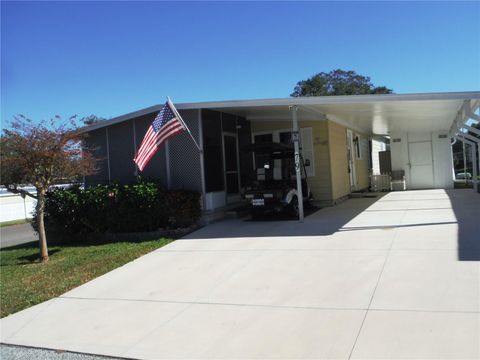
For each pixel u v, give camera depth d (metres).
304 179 13.81
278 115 14.71
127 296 6.88
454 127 17.03
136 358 4.75
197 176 12.64
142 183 12.10
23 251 12.39
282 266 7.41
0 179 10.23
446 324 4.68
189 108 12.49
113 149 13.96
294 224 11.16
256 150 12.42
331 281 6.40
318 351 4.44
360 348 4.39
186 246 9.71
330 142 15.16
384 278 6.26
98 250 10.71
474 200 13.87
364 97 10.00
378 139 27.45
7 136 9.78
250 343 4.80
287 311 5.55
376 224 10.18
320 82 59.12
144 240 11.49
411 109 11.89
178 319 5.72
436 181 20.78
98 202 12.18
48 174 10.39
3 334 5.84
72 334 5.62
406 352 4.21
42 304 6.97
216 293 6.53
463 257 6.82
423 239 8.21
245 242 9.46
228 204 13.84
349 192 18.00
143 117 13.45
